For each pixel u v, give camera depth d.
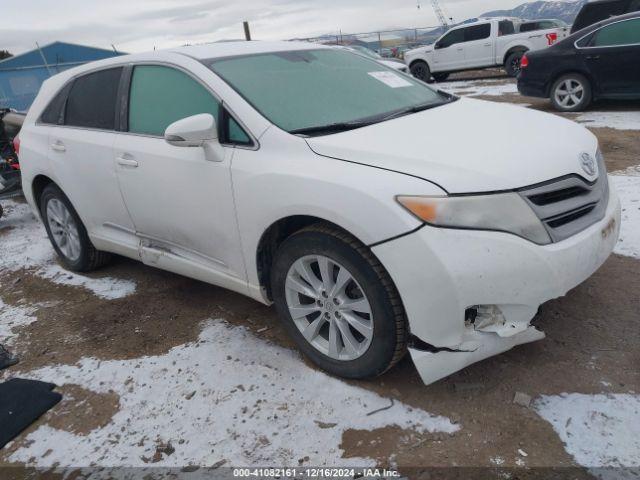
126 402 2.64
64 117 3.96
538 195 2.20
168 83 3.14
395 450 2.14
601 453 2.01
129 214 3.45
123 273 4.22
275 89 2.92
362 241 2.21
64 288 4.09
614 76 8.03
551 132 2.62
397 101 3.16
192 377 2.75
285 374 2.68
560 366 2.48
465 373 2.52
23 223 6.04
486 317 2.21
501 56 15.00
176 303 3.59
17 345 3.32
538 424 2.17
